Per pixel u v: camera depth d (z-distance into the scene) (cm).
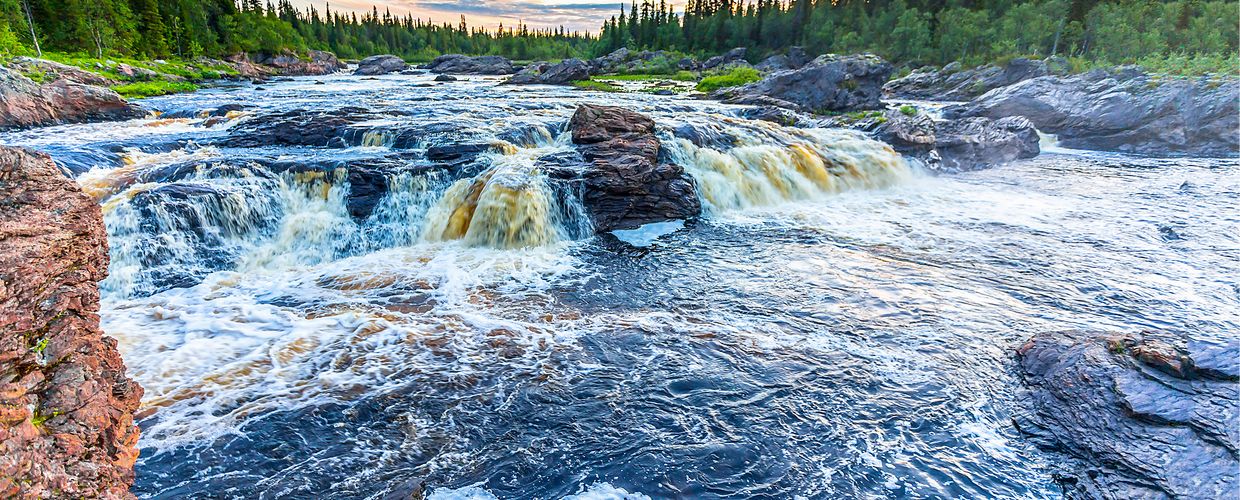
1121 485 673
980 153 2808
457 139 2081
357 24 18625
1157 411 737
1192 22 8056
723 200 1981
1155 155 3191
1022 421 812
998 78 6488
